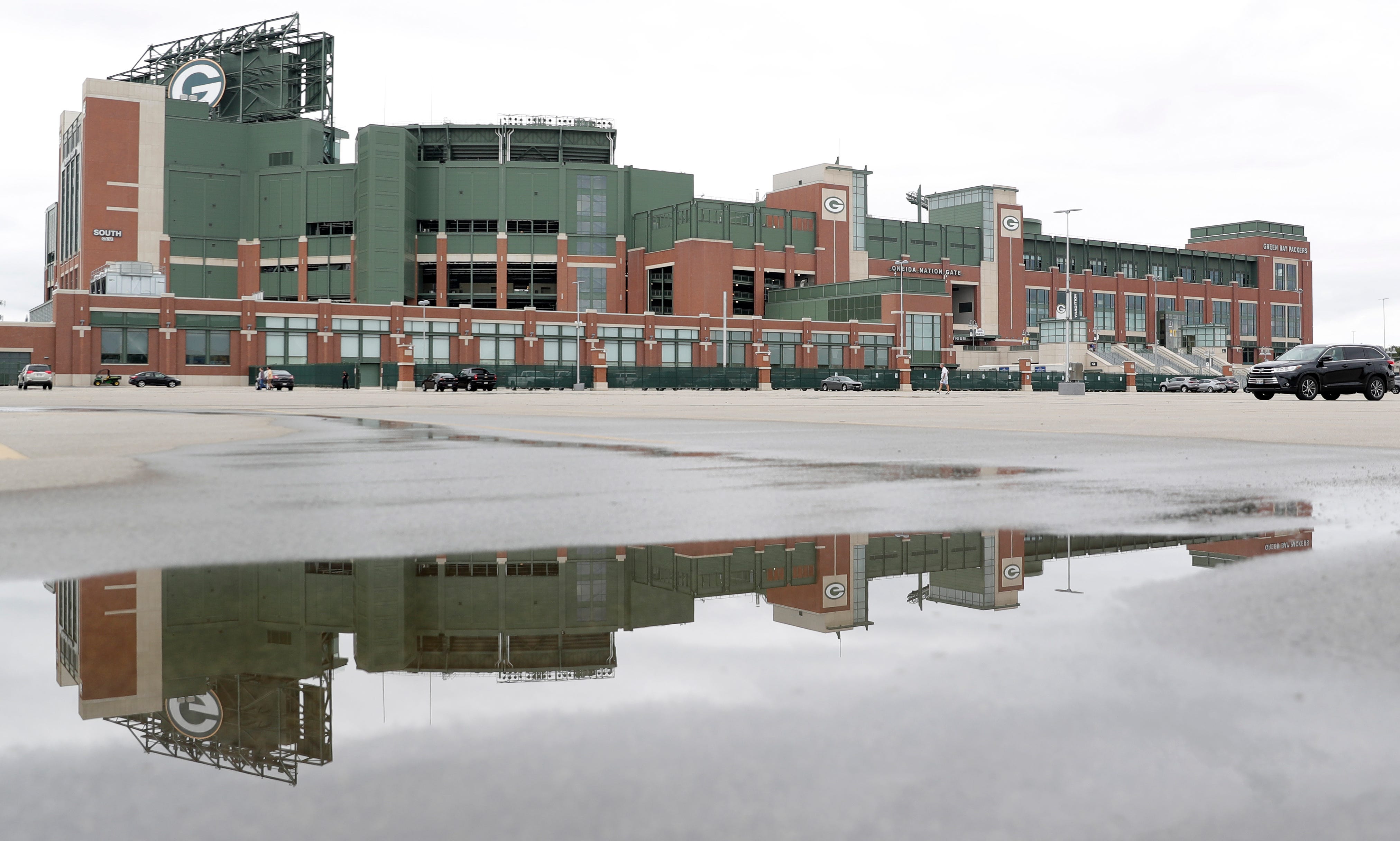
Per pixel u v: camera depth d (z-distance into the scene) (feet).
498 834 5.06
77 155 362.74
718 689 7.83
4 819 5.23
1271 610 10.39
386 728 6.91
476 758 6.28
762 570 13.71
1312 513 19.51
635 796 5.62
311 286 365.40
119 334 271.49
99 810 5.39
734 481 26.63
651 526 18.08
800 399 151.84
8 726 6.95
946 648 9.04
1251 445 41.09
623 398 151.53
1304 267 512.63
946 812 5.37
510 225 377.91
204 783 5.82
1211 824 5.20
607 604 11.51
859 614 10.65
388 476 28.07
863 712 7.20
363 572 13.50
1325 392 118.42
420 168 373.20
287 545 15.75
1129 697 7.50
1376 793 5.65
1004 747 6.42
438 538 16.61
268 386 231.71
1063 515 19.47
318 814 5.33
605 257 379.55
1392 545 15.25
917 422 64.75
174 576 13.09
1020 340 428.97
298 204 364.79
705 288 358.84
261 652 9.21
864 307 359.46
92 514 19.56
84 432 50.60
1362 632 9.39
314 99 390.83
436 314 303.27
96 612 10.93
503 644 9.57
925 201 452.76
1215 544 15.70
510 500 22.15
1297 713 7.07
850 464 32.04
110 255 347.15
